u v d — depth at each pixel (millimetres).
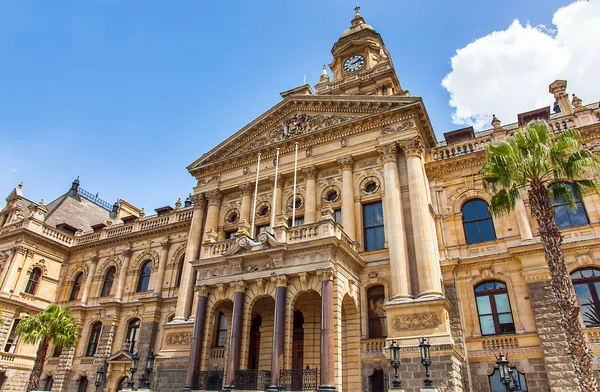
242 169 35469
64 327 33000
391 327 23562
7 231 45406
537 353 22703
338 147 31531
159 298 37281
